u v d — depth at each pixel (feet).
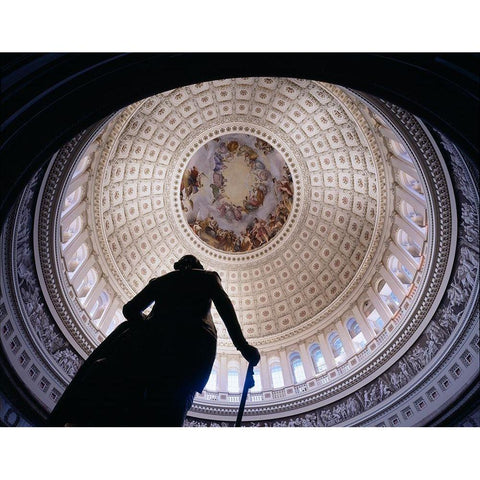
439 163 45.65
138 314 13.35
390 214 81.76
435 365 58.49
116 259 93.35
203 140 102.06
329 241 104.78
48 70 16.88
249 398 84.23
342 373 79.10
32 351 53.11
